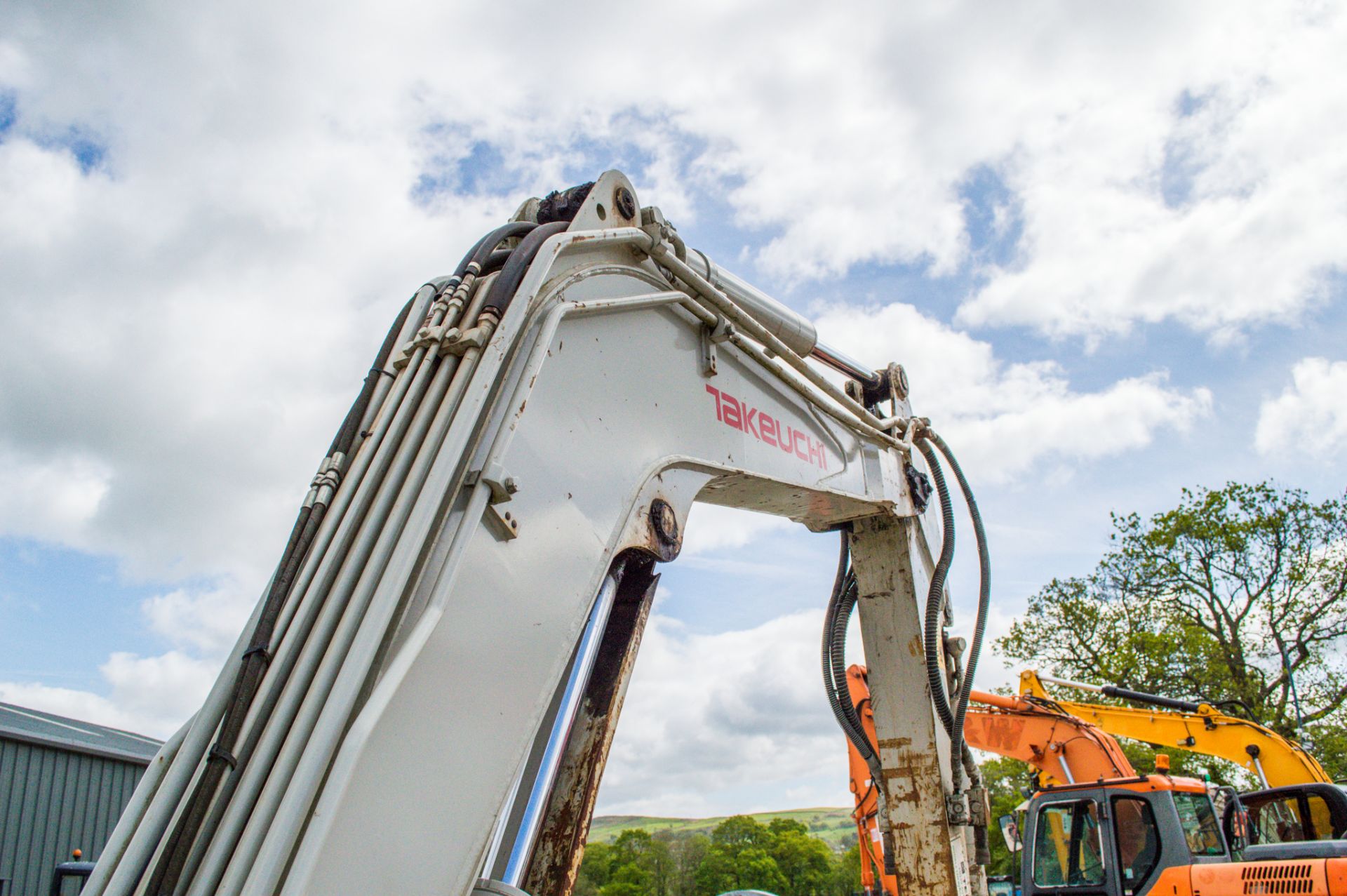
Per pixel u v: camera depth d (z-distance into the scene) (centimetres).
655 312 289
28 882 882
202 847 147
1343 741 1902
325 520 185
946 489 452
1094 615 2184
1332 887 491
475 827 171
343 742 153
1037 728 848
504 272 222
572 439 231
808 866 3105
